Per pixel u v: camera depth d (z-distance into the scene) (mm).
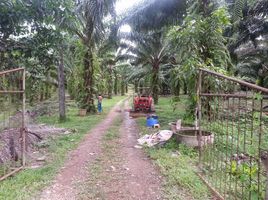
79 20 11539
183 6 11328
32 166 5410
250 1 9898
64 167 5355
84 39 14070
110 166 5457
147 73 21797
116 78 40906
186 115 8445
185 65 7656
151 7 11797
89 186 4473
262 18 12469
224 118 4566
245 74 18812
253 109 3371
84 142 7535
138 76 24469
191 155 5945
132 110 14930
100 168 5332
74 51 15297
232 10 9203
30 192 4160
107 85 31469
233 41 13359
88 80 14500
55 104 18875
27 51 7145
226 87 4379
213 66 7500
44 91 23016
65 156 6086
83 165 5508
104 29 13664
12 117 7148
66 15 7254
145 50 18812
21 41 7074
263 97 3184
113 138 8094
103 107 19047
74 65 14805
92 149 6777
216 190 4062
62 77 11547
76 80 17156
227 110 4234
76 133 8750
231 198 3807
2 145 5668
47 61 7941
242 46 18719
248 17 11812
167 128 9469
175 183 4492
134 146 7086
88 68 14453
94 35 13852
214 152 4742
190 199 3947
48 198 4016
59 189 4336
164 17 12125
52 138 7742
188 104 8430
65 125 10344
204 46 8148
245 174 3555
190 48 7945
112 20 13344
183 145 6406
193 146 6402
